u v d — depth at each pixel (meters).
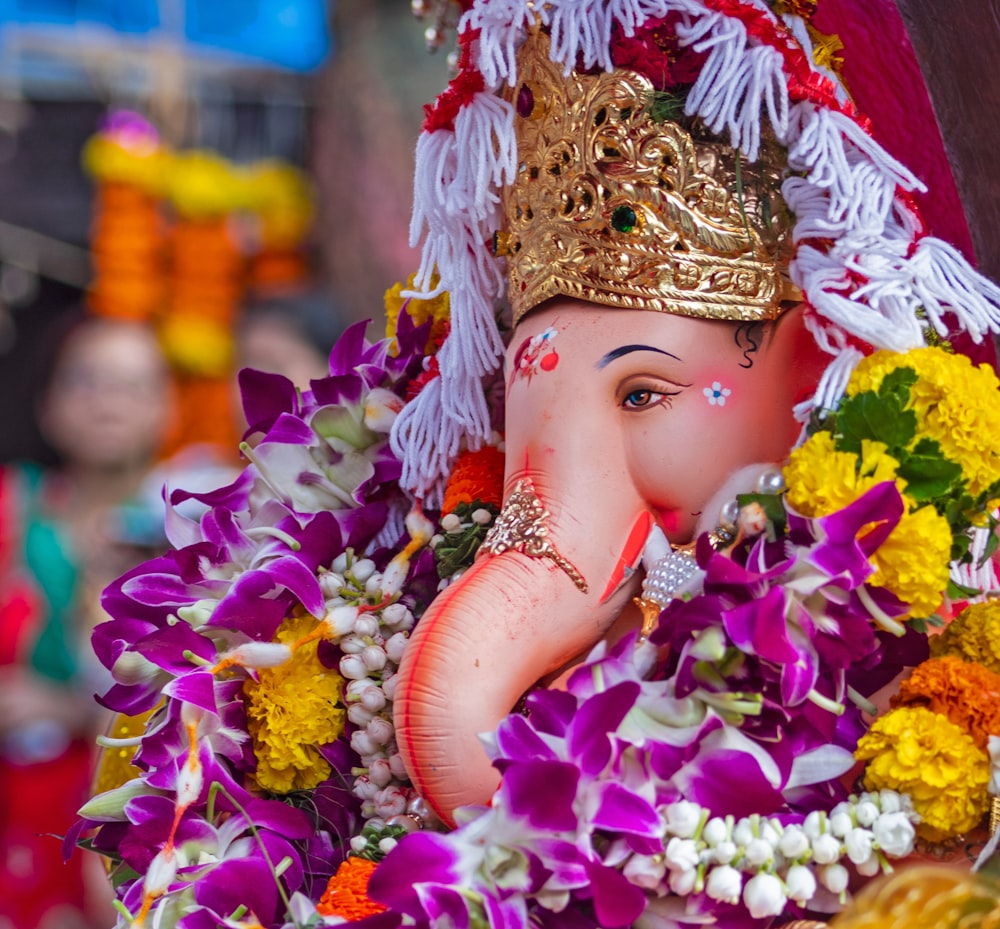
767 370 2.09
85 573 5.76
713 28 2.05
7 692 5.49
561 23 2.10
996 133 2.32
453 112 2.25
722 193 2.07
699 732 1.85
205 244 6.74
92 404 6.15
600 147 2.09
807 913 1.92
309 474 2.42
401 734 1.99
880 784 1.87
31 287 7.20
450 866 1.81
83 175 7.04
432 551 2.34
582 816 1.82
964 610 2.07
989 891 1.71
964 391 1.95
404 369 2.46
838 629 1.87
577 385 2.09
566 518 2.06
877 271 2.02
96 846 2.32
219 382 6.79
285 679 2.29
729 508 2.03
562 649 2.05
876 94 2.34
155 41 6.95
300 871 2.19
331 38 6.35
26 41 6.91
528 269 2.17
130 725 2.54
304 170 6.89
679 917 1.86
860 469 1.91
